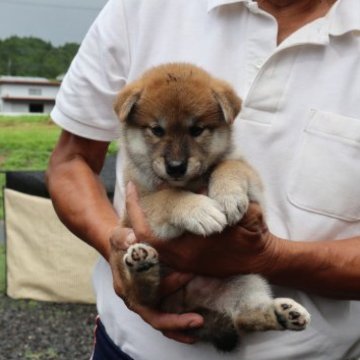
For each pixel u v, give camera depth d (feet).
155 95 2.42
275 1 2.43
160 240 2.19
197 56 2.49
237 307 2.30
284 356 2.33
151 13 2.53
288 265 2.20
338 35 2.33
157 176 2.45
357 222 2.35
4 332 5.91
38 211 6.39
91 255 6.34
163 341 2.40
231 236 2.12
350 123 2.31
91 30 2.68
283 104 2.36
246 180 2.24
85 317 6.25
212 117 2.40
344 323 2.40
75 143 2.77
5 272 7.12
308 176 2.33
